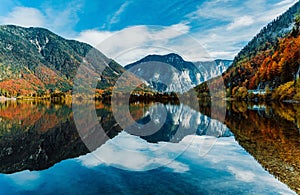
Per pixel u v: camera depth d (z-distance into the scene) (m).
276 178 7.61
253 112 29.47
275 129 16.31
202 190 6.88
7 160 10.47
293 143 12.09
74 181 7.71
